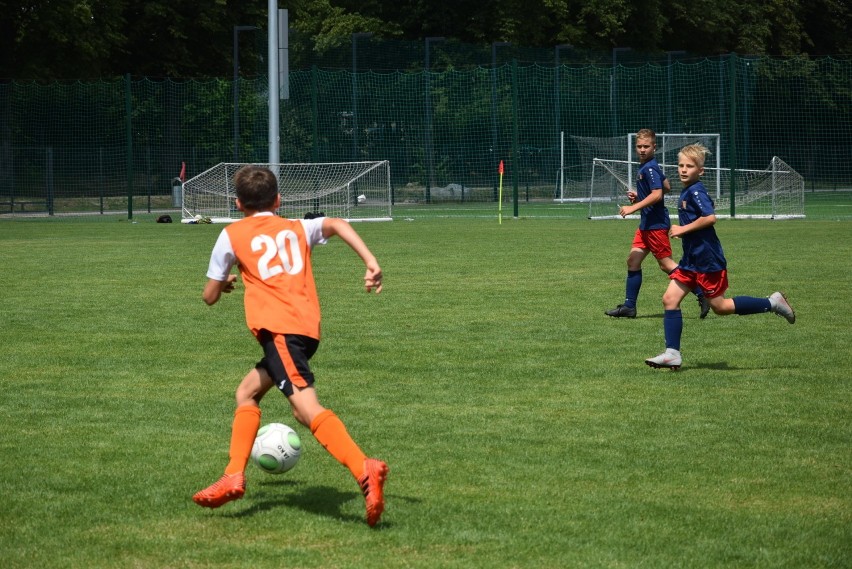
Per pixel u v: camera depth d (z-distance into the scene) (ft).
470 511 30.35
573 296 78.64
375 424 40.60
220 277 31.53
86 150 222.69
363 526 29.14
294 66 280.51
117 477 33.94
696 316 69.00
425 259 107.96
